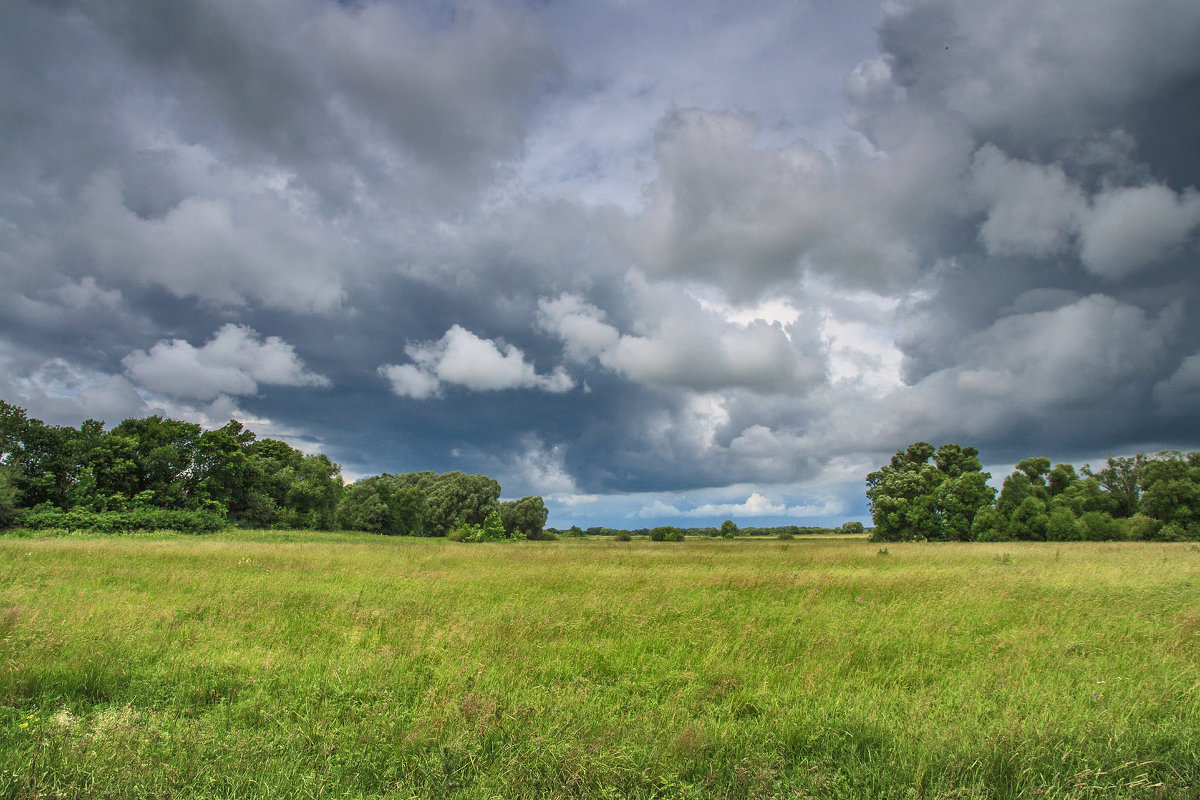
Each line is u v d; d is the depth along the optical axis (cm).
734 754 455
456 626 859
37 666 605
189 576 1389
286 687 605
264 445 7300
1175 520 5228
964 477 5978
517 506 9756
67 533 3744
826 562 2277
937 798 378
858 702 549
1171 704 543
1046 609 1067
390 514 7594
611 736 466
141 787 374
